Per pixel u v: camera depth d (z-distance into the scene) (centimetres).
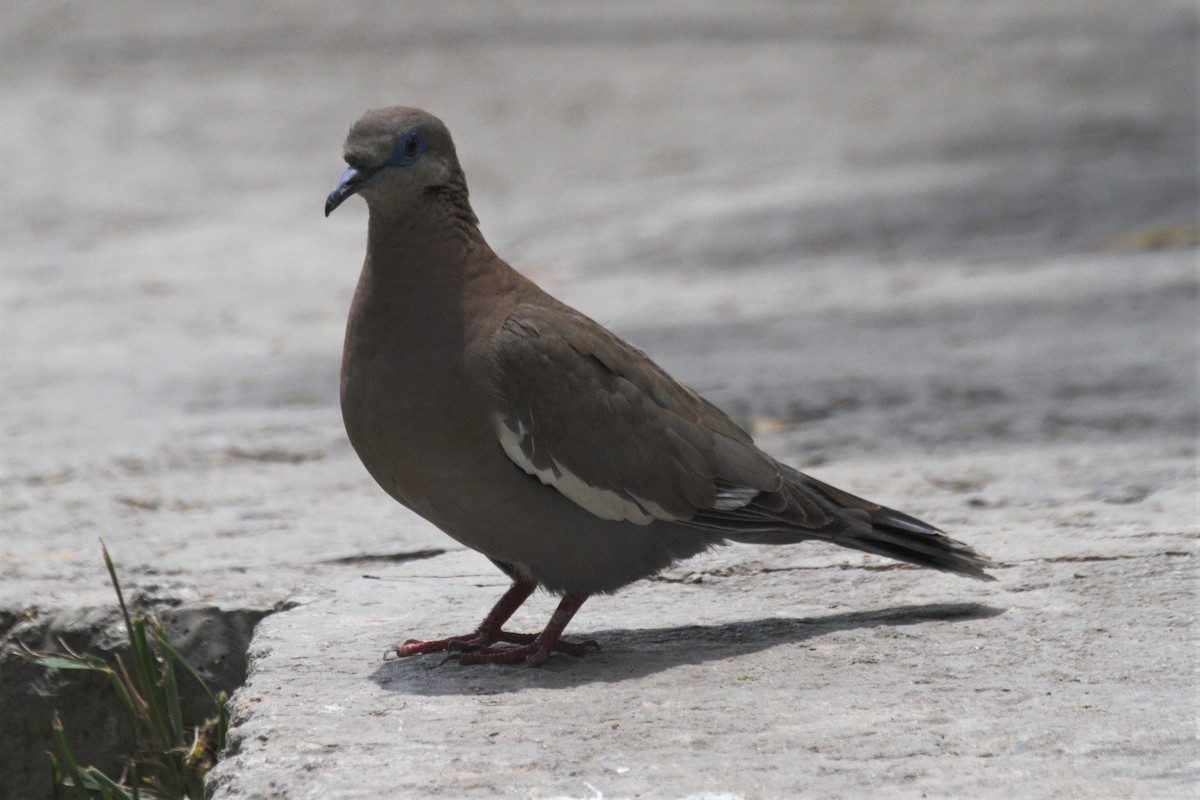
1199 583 855
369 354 792
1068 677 733
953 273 2120
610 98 3850
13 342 1950
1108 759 635
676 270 2269
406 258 789
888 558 929
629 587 938
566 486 794
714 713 708
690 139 3384
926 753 648
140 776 911
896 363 1641
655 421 820
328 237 2642
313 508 1188
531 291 827
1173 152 2902
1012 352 1653
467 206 809
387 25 4909
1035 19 4997
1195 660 744
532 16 5081
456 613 899
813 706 711
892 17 5097
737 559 966
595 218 2684
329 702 741
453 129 3578
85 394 1650
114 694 943
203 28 4888
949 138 3197
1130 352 1611
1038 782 614
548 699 738
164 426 1490
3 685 956
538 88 3969
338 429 1460
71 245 2623
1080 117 3338
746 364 1673
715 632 841
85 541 1108
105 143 3428
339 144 3422
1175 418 1352
